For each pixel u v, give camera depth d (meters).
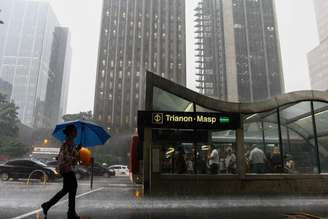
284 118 14.00
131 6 108.00
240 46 112.06
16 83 156.12
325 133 13.59
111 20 105.69
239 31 113.88
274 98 13.20
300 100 13.37
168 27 106.94
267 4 118.88
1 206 8.03
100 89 97.69
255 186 11.91
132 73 99.94
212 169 12.02
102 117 94.62
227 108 12.69
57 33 193.88
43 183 19.34
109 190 14.62
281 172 12.88
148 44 104.19
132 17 107.12
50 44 179.12
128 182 23.50
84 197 10.81
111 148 79.06
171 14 108.94
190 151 12.06
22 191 12.87
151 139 11.77
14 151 64.19
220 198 10.55
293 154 13.59
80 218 6.30
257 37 114.06
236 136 12.20
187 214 7.02
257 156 12.67
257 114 13.64
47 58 174.00
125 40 103.31
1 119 72.31
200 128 11.91
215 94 113.19
